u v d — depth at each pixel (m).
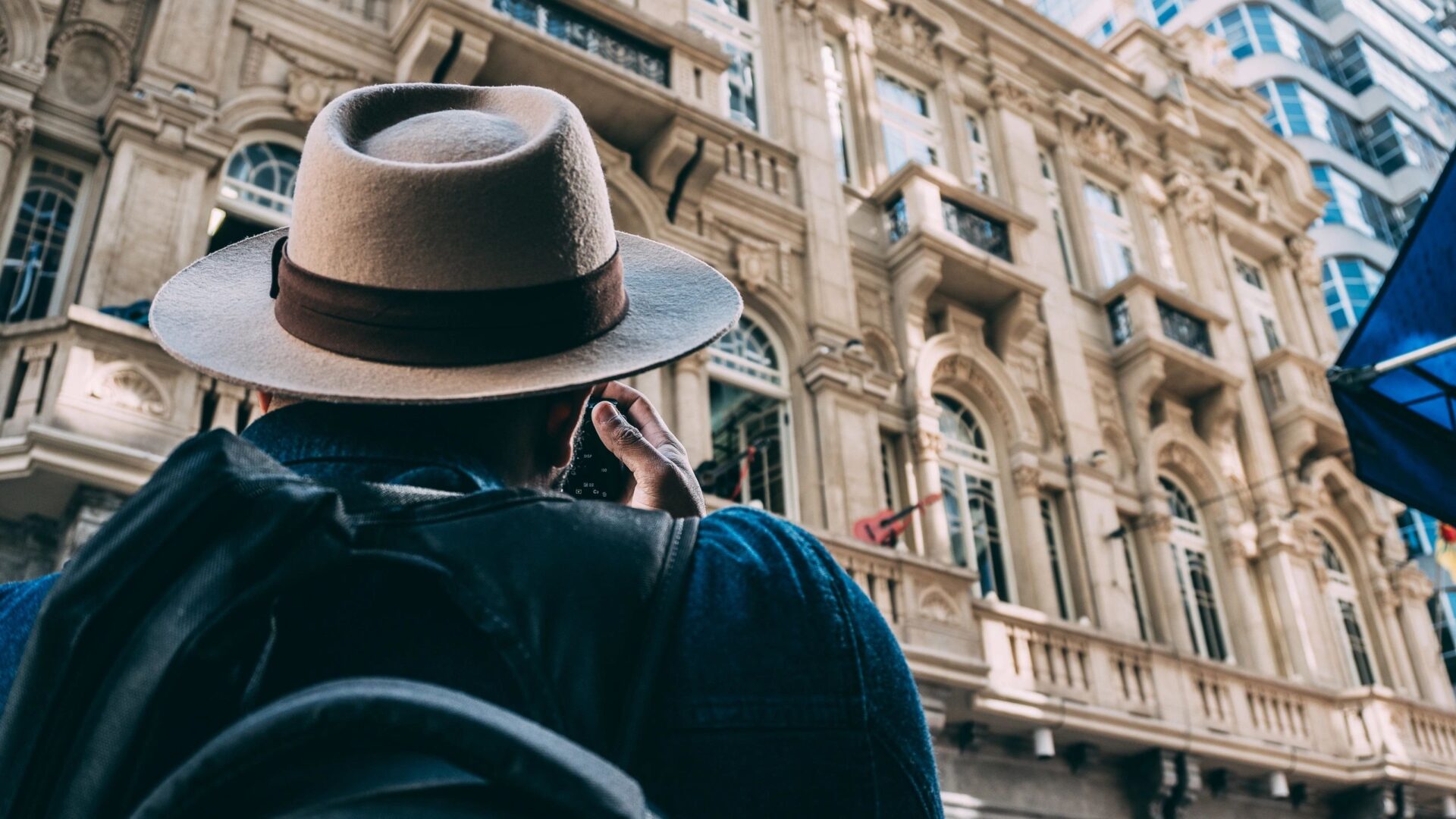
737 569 0.71
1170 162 19.14
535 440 0.90
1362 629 16.62
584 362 0.85
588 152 0.91
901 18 16.61
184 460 0.61
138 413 7.66
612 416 1.02
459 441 0.83
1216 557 15.59
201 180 9.40
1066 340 15.29
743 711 0.65
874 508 11.77
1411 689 16.38
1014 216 14.80
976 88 17.02
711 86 12.63
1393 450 6.07
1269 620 15.48
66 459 7.25
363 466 0.78
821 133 14.25
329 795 0.53
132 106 9.23
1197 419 16.58
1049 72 18.25
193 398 7.94
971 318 14.40
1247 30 36.28
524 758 0.53
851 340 12.74
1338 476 17.31
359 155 0.84
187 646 0.56
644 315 0.96
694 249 12.20
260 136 10.28
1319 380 17.88
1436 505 6.05
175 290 0.98
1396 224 34.12
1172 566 14.55
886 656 0.71
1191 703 12.74
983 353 14.15
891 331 13.59
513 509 0.70
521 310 0.83
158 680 0.56
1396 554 17.56
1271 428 17.27
